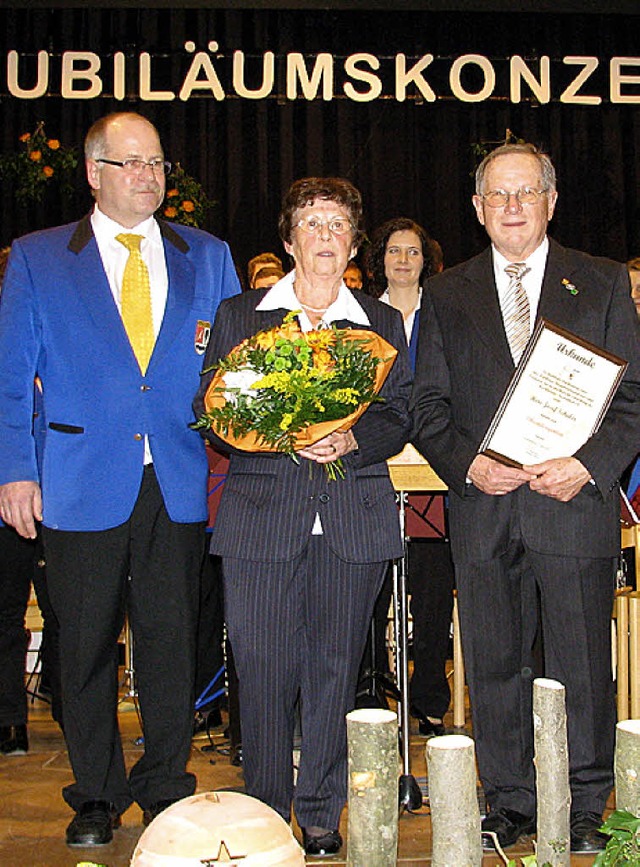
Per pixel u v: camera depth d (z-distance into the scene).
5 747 3.66
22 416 2.62
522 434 2.47
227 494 2.50
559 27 7.71
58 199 7.47
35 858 2.49
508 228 2.57
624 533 3.53
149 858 1.28
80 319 2.62
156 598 2.64
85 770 2.62
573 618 2.54
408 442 2.68
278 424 2.23
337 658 2.45
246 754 2.50
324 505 2.43
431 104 7.63
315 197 2.45
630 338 2.57
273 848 1.28
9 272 2.67
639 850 1.27
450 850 1.28
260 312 2.51
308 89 7.52
